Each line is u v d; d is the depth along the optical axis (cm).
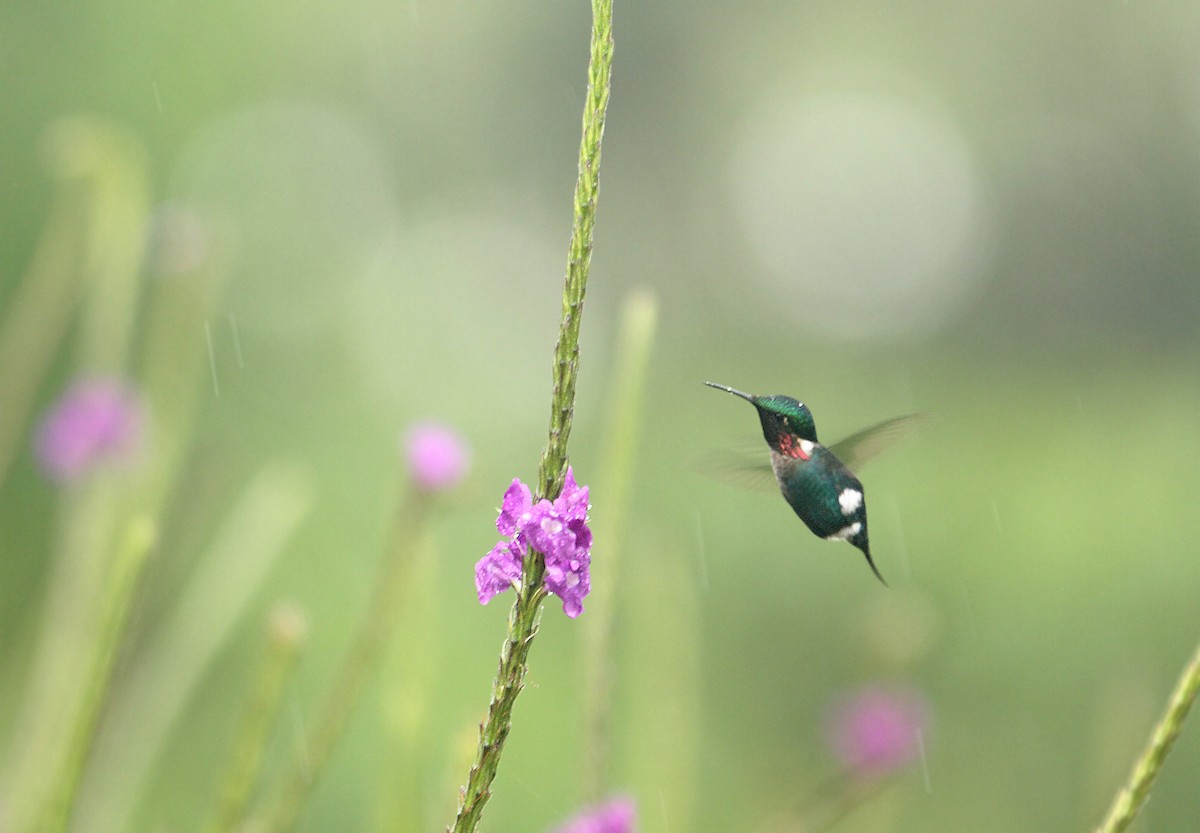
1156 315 4253
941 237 5022
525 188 5356
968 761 1430
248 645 853
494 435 2959
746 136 5669
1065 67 4681
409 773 429
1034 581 1891
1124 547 1973
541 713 1369
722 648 1764
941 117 5253
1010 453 2497
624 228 5578
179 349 582
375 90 3725
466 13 4641
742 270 5556
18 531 1001
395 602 427
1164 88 4341
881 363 4369
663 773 521
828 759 1173
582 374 3738
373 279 3600
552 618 1595
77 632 475
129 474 567
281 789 404
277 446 1481
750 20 5506
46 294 598
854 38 5550
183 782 730
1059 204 4534
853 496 463
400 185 4500
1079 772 1394
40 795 426
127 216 598
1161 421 2667
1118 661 1672
